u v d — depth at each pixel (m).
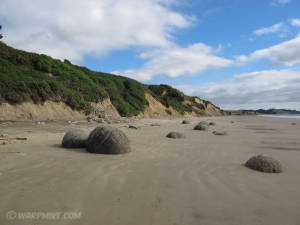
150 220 1.92
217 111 71.50
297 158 4.84
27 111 11.88
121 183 2.87
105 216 1.97
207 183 2.99
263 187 2.88
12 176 2.93
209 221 1.93
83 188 2.62
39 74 17.08
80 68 28.22
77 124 11.64
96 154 4.61
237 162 4.34
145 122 17.31
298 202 2.39
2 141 5.30
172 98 46.19
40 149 4.85
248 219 1.98
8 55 17.38
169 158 4.55
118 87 30.00
